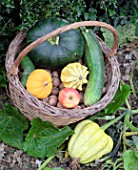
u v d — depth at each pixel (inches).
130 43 44.5
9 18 38.4
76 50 36.3
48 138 36.3
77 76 35.7
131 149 38.0
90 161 36.4
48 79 34.9
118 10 44.1
